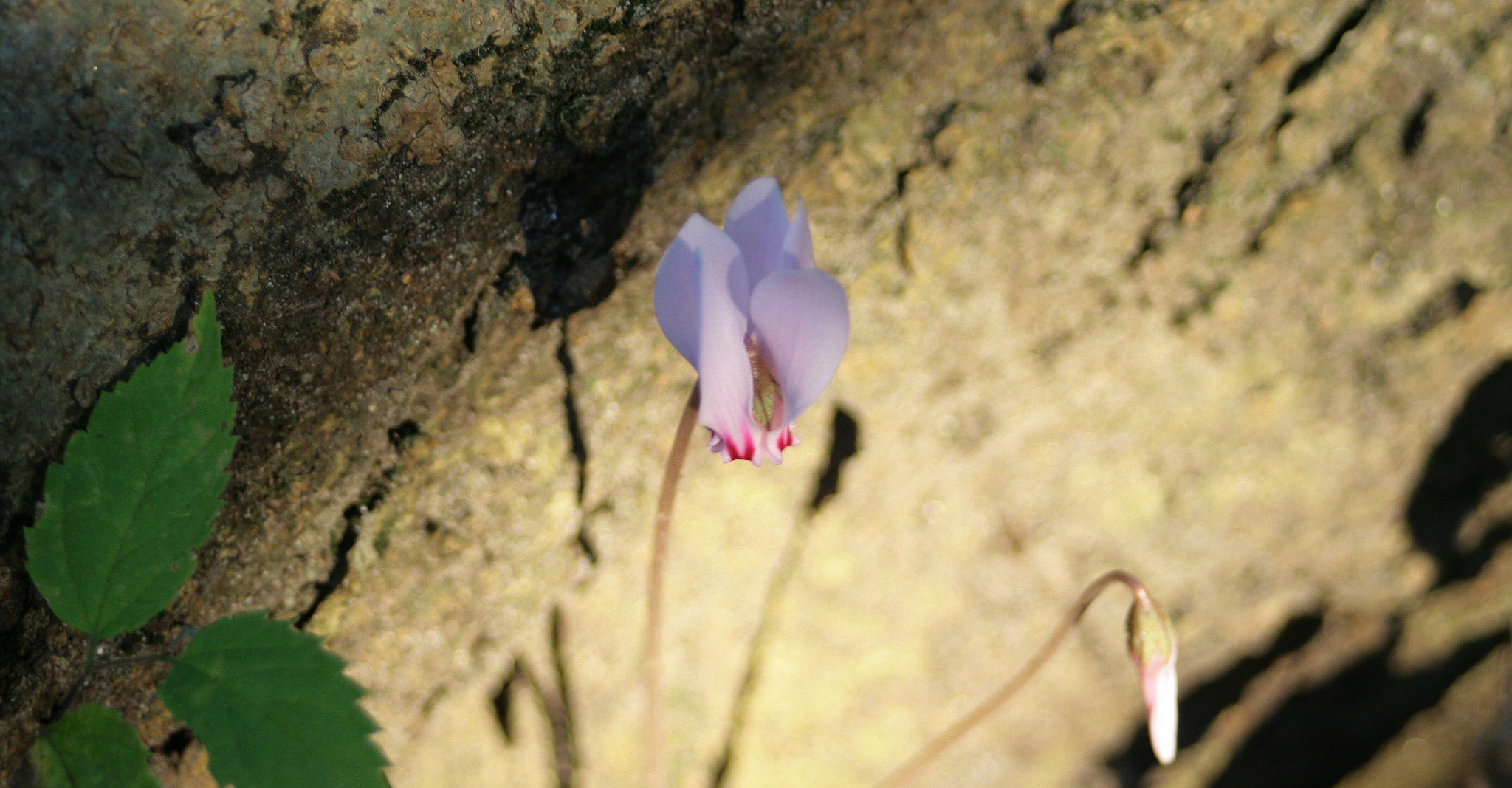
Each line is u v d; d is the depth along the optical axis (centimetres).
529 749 36
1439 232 35
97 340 31
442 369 33
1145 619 35
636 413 34
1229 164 34
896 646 37
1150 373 35
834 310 31
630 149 33
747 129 33
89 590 31
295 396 32
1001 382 35
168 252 31
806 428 35
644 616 36
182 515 31
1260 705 41
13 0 30
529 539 34
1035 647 38
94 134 30
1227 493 37
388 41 31
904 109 33
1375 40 34
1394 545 38
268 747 31
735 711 37
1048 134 34
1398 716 41
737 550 36
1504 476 37
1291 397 36
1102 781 41
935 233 34
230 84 30
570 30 32
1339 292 35
